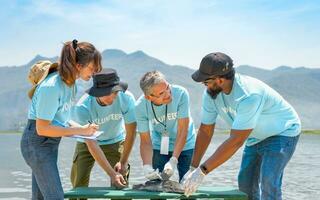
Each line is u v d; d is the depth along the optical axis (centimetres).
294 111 431
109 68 481
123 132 548
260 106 396
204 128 452
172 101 472
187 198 412
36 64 394
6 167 1384
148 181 440
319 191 898
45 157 378
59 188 380
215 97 411
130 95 509
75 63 368
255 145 437
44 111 361
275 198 405
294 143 420
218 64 390
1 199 788
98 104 500
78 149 539
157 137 507
